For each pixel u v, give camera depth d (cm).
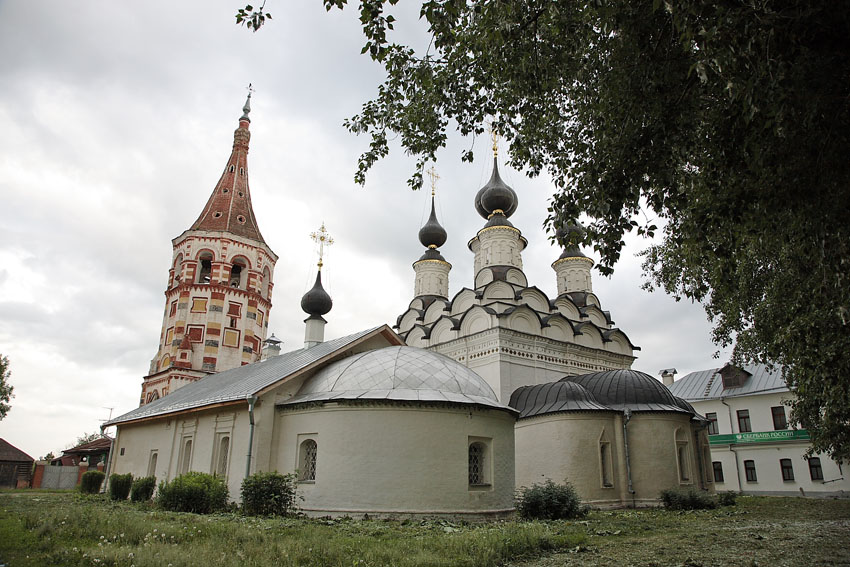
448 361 1911
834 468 3459
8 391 4500
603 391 2431
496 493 1680
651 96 778
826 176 614
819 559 885
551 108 1059
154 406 2755
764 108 572
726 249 780
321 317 2723
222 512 1567
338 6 757
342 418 1625
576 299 3516
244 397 1742
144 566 780
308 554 877
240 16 769
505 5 821
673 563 881
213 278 4222
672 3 587
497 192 3462
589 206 850
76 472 4175
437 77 1009
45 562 815
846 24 552
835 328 1050
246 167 5019
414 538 1102
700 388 4234
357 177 1106
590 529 1362
